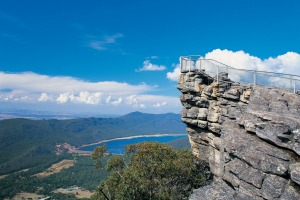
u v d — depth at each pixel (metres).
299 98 32.12
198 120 41.09
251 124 27.59
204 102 40.47
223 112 38.25
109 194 43.09
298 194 22.59
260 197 24.31
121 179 44.31
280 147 25.27
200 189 28.17
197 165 49.56
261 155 25.25
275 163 24.27
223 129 31.22
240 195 25.30
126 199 39.06
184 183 48.16
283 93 33.44
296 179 22.69
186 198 47.31
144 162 48.00
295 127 24.69
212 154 40.78
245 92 36.97
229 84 38.88
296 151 23.97
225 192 26.64
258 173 24.94
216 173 38.06
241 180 25.83
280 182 23.73
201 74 41.06
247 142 27.11
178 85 42.81
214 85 39.09
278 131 25.20
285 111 30.11
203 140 42.44
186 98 41.25
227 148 27.83
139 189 39.84
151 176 46.25
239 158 26.97
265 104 32.25
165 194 43.56
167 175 46.06
